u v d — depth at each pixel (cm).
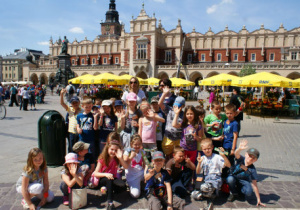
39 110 1912
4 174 593
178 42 5912
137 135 499
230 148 557
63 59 3694
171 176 494
